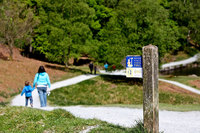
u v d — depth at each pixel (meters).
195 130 7.30
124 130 6.07
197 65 61.94
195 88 31.59
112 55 30.23
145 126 5.05
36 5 49.53
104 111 10.49
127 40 30.36
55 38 34.59
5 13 32.72
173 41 34.09
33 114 7.13
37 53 50.78
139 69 5.14
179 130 7.27
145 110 5.02
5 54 37.78
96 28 58.72
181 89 29.61
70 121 6.93
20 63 32.66
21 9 35.50
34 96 19.36
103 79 31.52
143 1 32.31
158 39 29.89
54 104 18.11
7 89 20.33
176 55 72.38
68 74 33.66
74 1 36.06
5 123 6.40
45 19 37.84
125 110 11.51
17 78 25.12
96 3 63.66
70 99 21.64
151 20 30.14
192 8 73.56
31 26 36.94
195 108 12.95
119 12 32.34
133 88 27.30
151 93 4.92
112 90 25.86
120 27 31.81
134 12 31.33
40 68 10.98
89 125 6.59
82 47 35.56
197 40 75.31
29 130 6.06
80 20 36.44
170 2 75.62
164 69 54.97
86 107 12.73
